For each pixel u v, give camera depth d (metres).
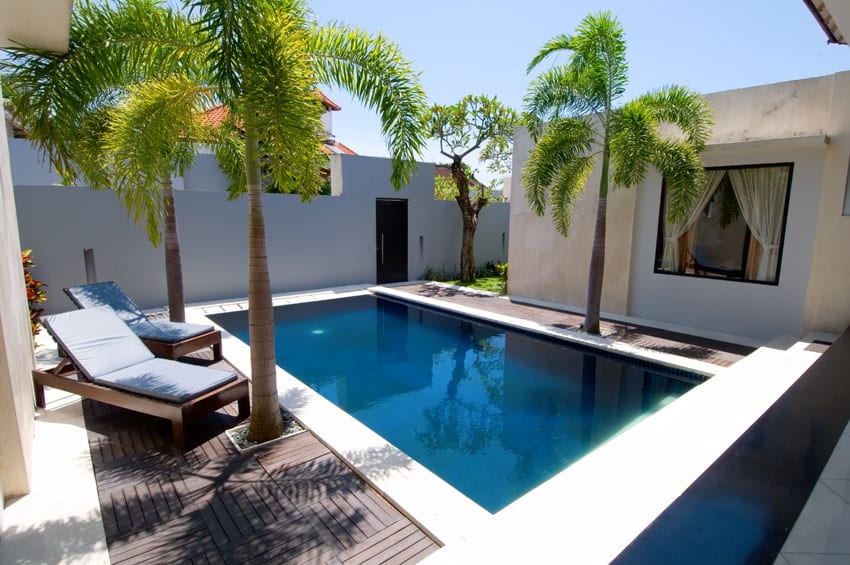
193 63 3.99
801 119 7.00
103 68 3.82
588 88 7.16
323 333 8.78
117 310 6.36
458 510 3.04
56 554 2.64
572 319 8.86
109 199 9.04
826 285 6.76
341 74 4.07
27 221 8.30
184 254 10.09
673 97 7.25
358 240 12.81
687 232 8.39
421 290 12.17
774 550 2.01
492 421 5.27
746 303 7.72
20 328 4.14
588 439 4.84
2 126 4.15
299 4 3.66
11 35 3.43
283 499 3.21
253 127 3.49
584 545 2.58
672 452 3.61
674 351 6.76
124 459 3.72
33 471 3.53
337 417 4.48
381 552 2.69
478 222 15.56
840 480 2.52
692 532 2.13
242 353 6.61
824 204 6.66
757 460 2.72
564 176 7.80
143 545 2.73
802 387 3.95
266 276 3.95
